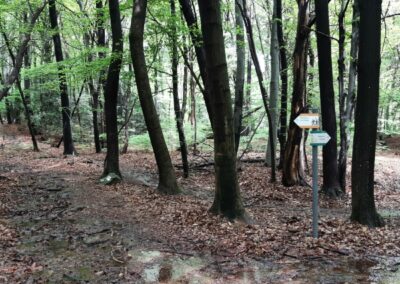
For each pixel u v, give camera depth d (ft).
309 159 63.10
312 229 24.41
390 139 92.02
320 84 37.52
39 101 90.63
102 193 35.70
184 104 72.74
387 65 74.08
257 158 62.64
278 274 18.26
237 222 25.96
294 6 55.21
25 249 22.17
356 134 25.41
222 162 26.37
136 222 27.48
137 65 35.14
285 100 49.60
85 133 89.51
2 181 39.70
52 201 33.12
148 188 39.06
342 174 38.91
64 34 73.72
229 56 79.10
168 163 36.88
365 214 25.58
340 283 17.04
